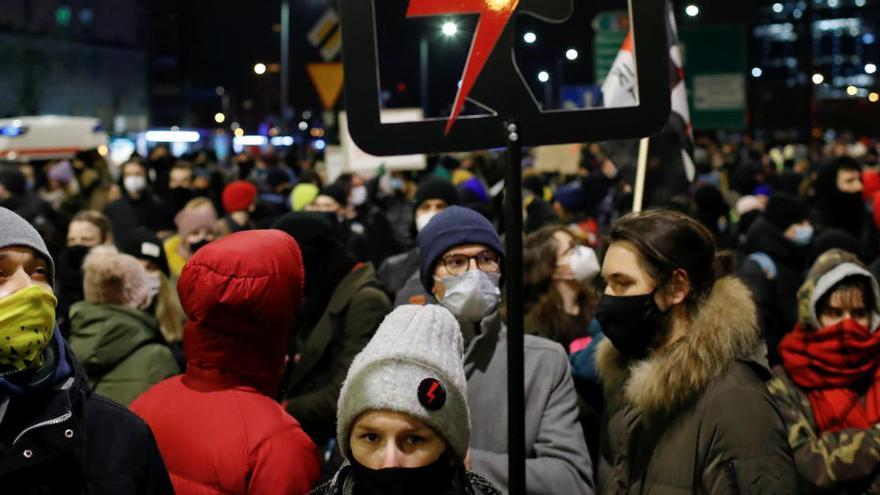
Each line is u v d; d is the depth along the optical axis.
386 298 4.61
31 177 17.08
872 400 3.35
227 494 2.62
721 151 20.30
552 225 4.67
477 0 2.49
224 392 2.77
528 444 3.31
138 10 76.88
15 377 2.16
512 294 2.41
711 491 2.78
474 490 2.35
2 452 2.13
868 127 39.91
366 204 12.56
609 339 3.19
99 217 7.11
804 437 3.28
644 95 2.54
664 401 2.87
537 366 3.41
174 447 2.71
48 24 66.81
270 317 2.82
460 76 2.73
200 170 13.95
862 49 93.06
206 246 2.86
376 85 2.45
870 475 3.15
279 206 13.08
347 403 2.23
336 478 2.31
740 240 8.56
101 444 2.31
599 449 3.54
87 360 4.42
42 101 65.94
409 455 2.20
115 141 47.84
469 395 3.36
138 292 4.64
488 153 16.19
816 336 3.43
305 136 56.62
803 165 20.36
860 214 8.33
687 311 3.02
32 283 2.21
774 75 49.88
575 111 2.51
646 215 3.07
